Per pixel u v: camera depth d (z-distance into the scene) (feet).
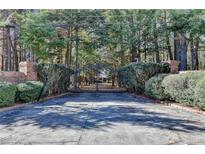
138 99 54.60
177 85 38.78
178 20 64.23
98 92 81.71
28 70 52.95
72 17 89.92
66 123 25.75
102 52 114.73
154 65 59.06
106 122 26.17
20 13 86.94
